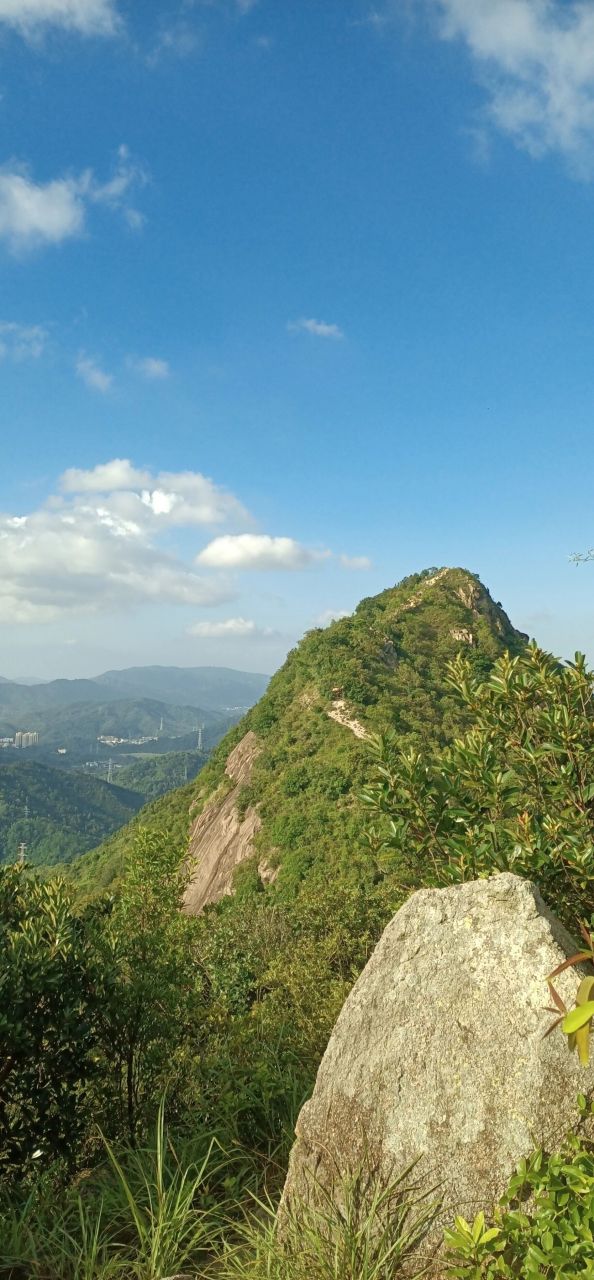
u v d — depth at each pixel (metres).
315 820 62.56
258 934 23.84
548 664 5.23
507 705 5.29
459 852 4.64
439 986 3.57
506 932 3.52
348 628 99.94
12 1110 5.22
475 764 4.93
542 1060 3.17
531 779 5.05
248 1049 6.11
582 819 4.65
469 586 117.19
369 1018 3.76
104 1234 3.97
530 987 3.33
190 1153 4.61
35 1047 4.99
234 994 15.56
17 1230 3.84
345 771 67.19
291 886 55.84
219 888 65.12
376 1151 3.40
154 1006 5.86
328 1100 3.70
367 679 85.75
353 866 52.78
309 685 89.06
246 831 69.69
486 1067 3.27
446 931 3.70
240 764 85.44
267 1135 4.97
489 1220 2.97
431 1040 3.47
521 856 4.50
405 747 5.13
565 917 4.59
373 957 3.95
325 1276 3.12
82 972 5.40
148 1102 5.70
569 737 4.81
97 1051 5.71
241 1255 3.70
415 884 5.02
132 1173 4.53
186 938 7.46
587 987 2.30
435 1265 3.00
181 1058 6.01
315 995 10.46
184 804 90.88
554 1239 2.63
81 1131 5.12
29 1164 4.85
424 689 85.75
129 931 6.84
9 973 4.86
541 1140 3.04
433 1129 3.28
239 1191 4.37
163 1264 3.51
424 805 4.93
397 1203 3.23
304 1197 3.58
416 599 113.94
